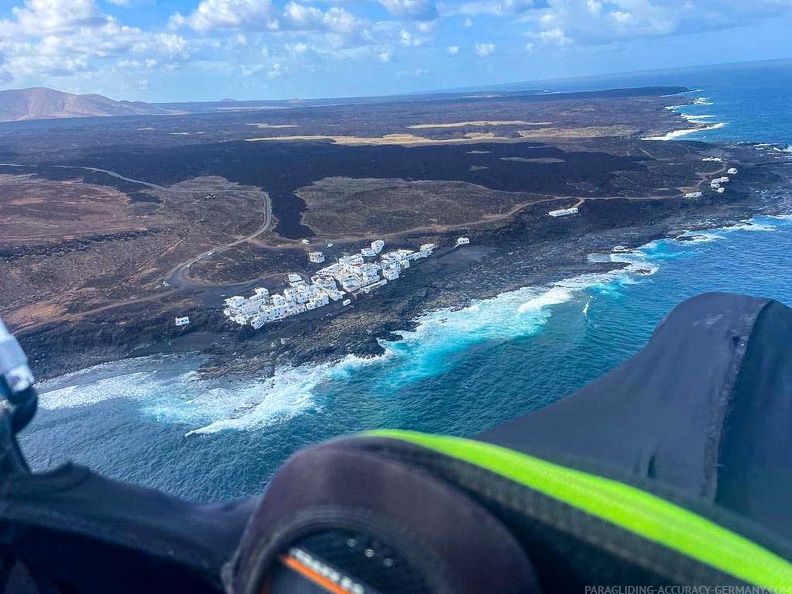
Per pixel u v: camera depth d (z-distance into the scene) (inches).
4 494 75.8
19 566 76.4
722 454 126.9
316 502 57.2
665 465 126.2
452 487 56.9
